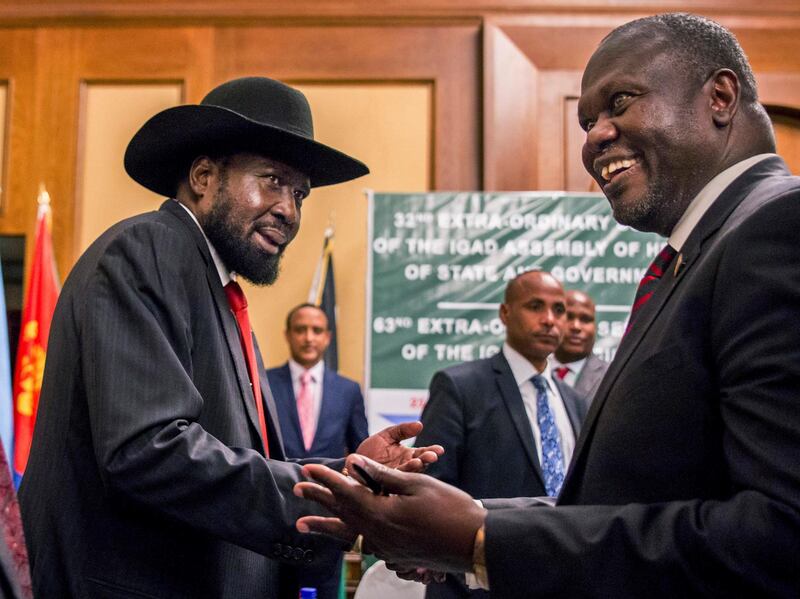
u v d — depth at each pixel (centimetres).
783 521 114
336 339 550
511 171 559
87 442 180
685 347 135
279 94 211
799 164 562
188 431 171
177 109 196
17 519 150
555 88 566
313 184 233
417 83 575
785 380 119
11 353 575
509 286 373
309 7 575
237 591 188
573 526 128
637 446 137
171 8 576
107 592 174
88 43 577
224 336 196
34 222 564
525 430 344
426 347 499
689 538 120
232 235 205
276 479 174
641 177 156
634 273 504
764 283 125
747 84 158
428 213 508
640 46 158
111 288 181
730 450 124
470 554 130
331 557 177
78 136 570
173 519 171
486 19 570
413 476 133
